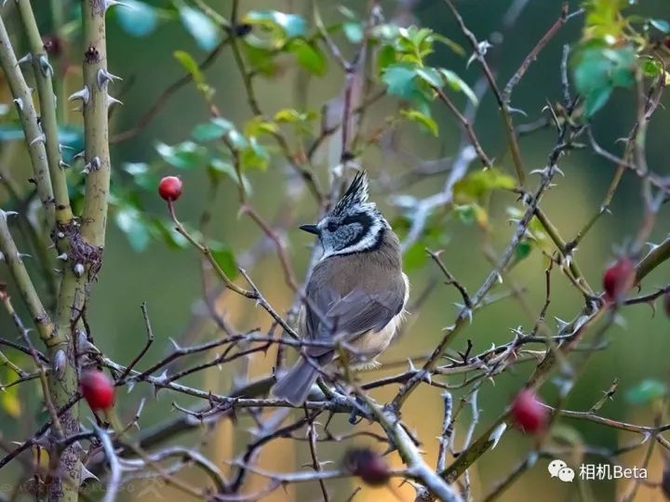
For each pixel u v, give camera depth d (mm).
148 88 14859
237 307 14039
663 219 15531
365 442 12633
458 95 15961
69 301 7219
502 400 13969
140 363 14453
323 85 15805
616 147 15398
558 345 7199
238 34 10578
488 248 7648
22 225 9992
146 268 14938
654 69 7969
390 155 12828
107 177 7348
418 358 9875
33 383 10008
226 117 15312
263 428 9148
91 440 7172
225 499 6293
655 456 10070
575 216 15500
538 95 15852
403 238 12055
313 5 10727
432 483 5492
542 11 15773
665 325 13984
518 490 13898
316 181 10938
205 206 15023
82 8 7293
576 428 13281
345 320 10523
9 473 10344
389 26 10414
